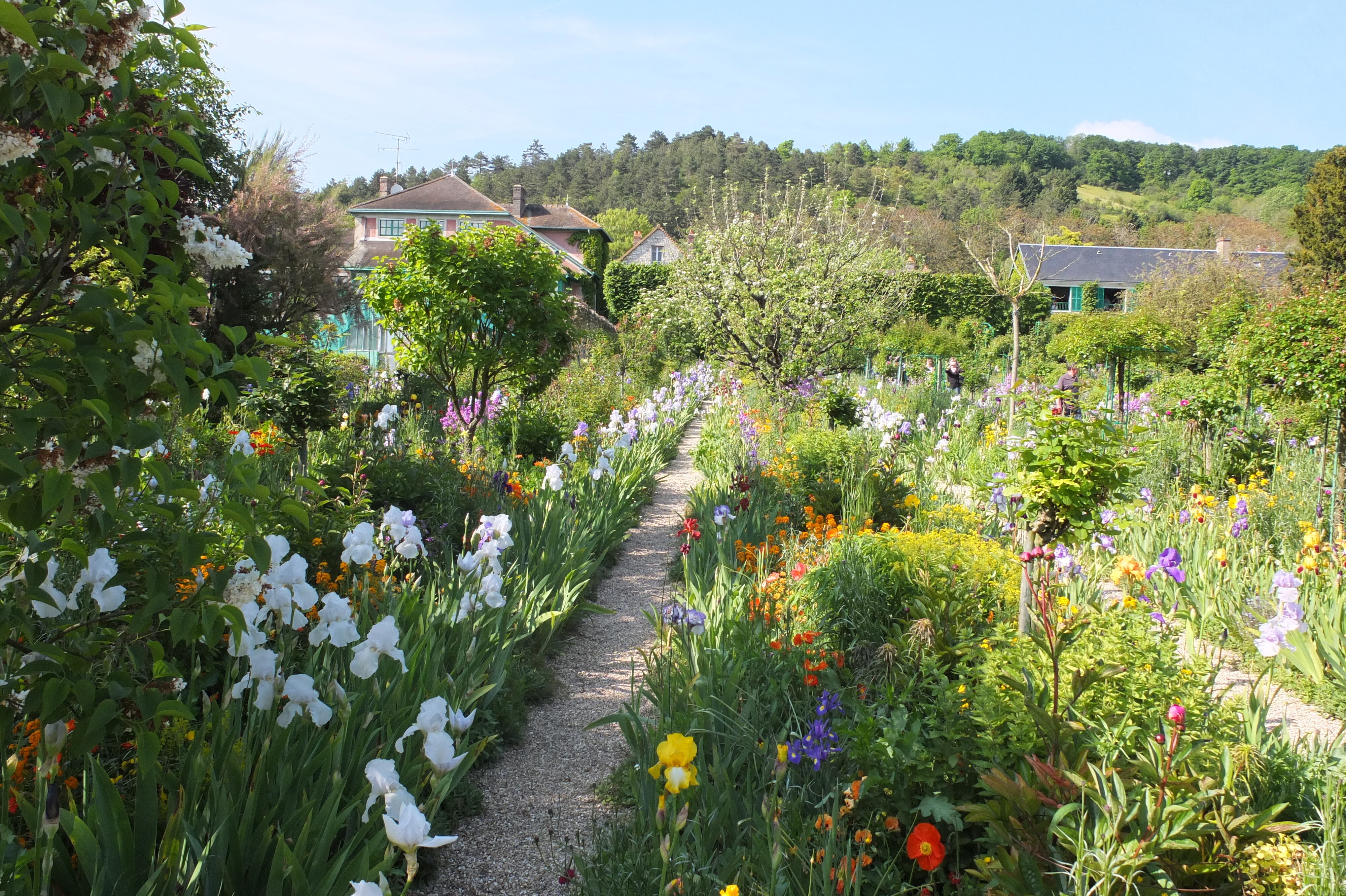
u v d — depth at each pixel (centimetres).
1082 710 335
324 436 941
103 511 229
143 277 249
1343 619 535
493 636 481
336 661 407
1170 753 271
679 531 840
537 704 511
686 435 1720
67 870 246
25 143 213
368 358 2189
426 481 719
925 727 350
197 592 245
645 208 8762
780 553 642
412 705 371
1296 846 269
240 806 283
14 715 249
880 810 320
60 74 220
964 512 770
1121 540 750
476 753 326
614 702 516
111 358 219
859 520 765
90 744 223
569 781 424
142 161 246
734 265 1512
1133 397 1591
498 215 3603
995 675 348
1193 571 633
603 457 866
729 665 438
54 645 233
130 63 245
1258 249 4138
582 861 315
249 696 365
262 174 1459
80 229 235
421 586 579
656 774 274
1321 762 340
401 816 209
